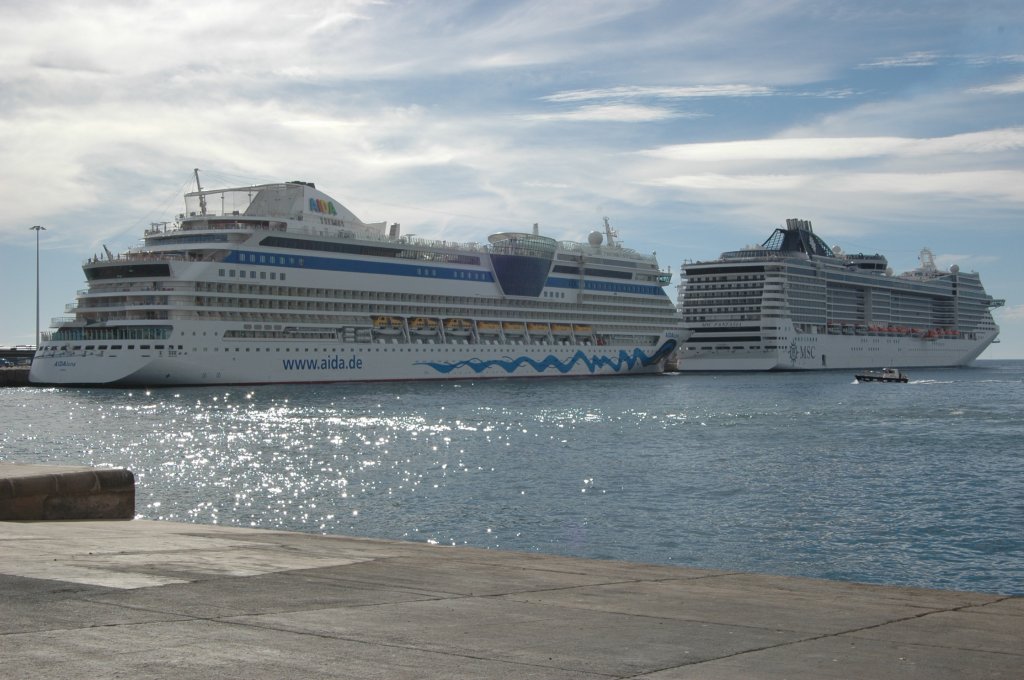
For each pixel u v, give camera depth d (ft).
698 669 34.88
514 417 328.90
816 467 204.03
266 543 65.62
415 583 50.52
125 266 449.06
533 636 38.99
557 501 163.02
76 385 448.65
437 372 549.95
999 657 38.34
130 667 32.07
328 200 524.11
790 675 34.58
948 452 229.66
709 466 205.77
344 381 504.02
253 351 466.70
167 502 161.17
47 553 54.85
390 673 32.53
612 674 33.73
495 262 589.32
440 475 193.16
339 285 504.02
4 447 240.32
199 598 43.50
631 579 56.44
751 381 631.15
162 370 442.91
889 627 43.68
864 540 132.67
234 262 463.42
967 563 119.85
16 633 36.09
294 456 223.30
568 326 635.25
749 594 52.01
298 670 32.45
